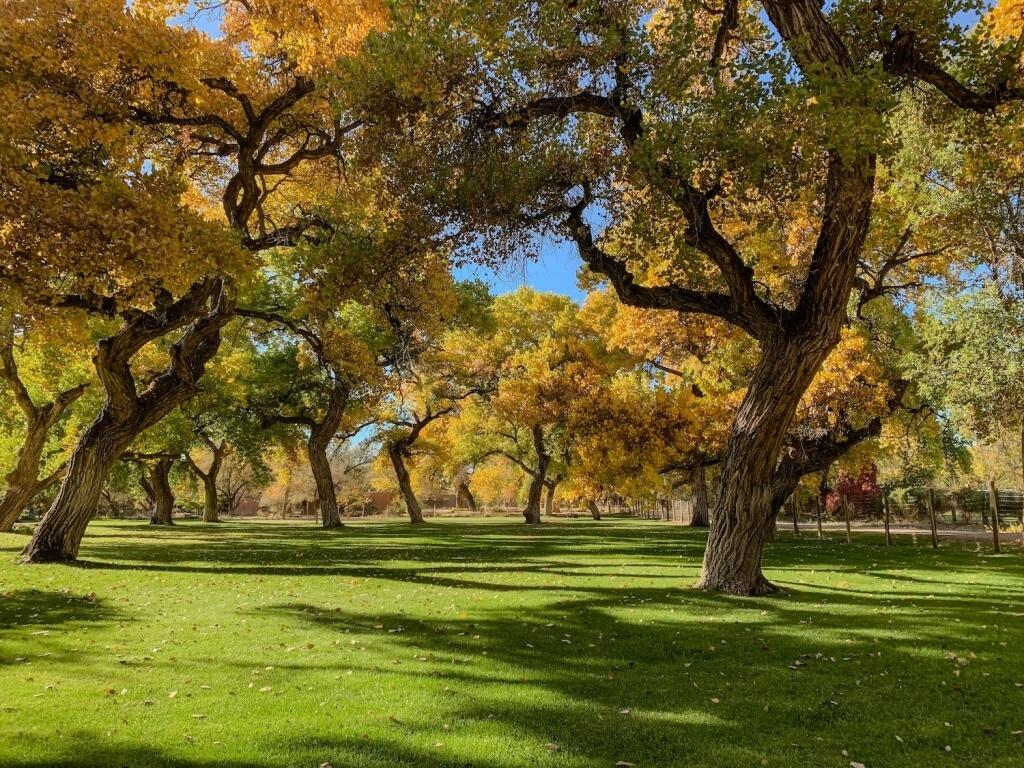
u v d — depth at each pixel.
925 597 9.77
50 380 20.55
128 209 9.26
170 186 9.99
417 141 9.94
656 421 24.08
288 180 16.97
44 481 20.83
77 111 9.16
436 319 16.41
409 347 17.36
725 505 10.32
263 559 15.71
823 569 13.57
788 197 9.40
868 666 6.05
